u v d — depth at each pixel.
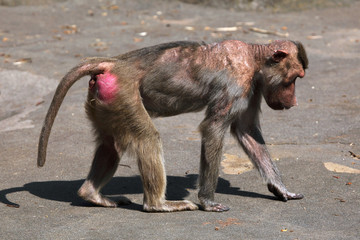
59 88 9.05
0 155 12.65
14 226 8.69
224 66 9.28
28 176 11.33
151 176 9.23
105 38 24.28
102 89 8.99
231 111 9.29
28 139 13.70
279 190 9.91
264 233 8.20
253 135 10.26
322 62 20.59
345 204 9.48
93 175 9.70
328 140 13.12
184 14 29.03
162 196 9.37
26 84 18.27
